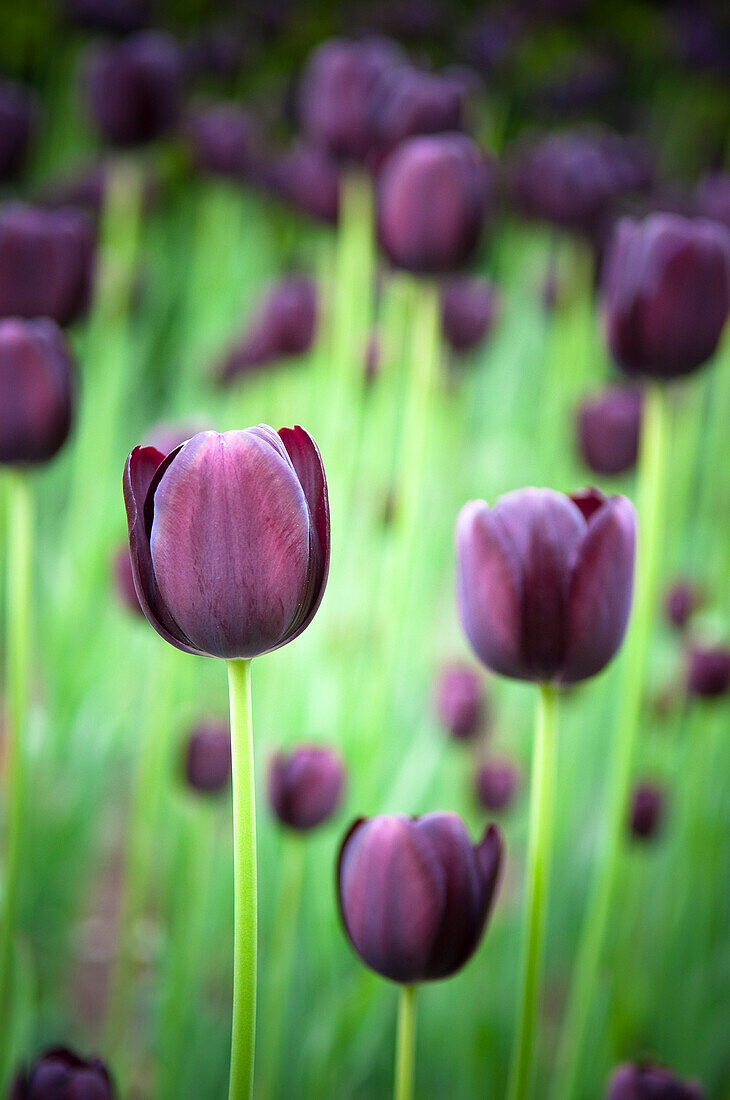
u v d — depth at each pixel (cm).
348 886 78
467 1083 117
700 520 172
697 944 125
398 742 139
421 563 155
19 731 93
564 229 174
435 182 103
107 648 156
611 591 79
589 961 94
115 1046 116
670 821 131
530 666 80
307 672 129
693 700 113
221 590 71
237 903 72
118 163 178
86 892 155
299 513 71
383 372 149
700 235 91
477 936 78
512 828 149
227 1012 122
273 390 170
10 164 139
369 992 106
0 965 94
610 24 324
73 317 105
